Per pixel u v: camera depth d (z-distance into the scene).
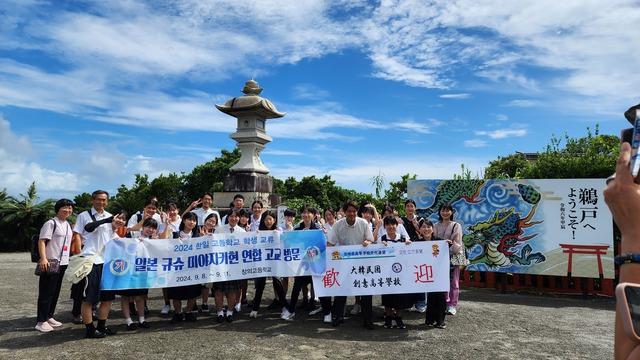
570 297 9.66
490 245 10.23
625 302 1.23
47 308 6.65
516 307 8.52
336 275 7.16
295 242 7.51
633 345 1.27
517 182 10.11
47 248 6.63
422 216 10.93
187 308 7.32
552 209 9.78
